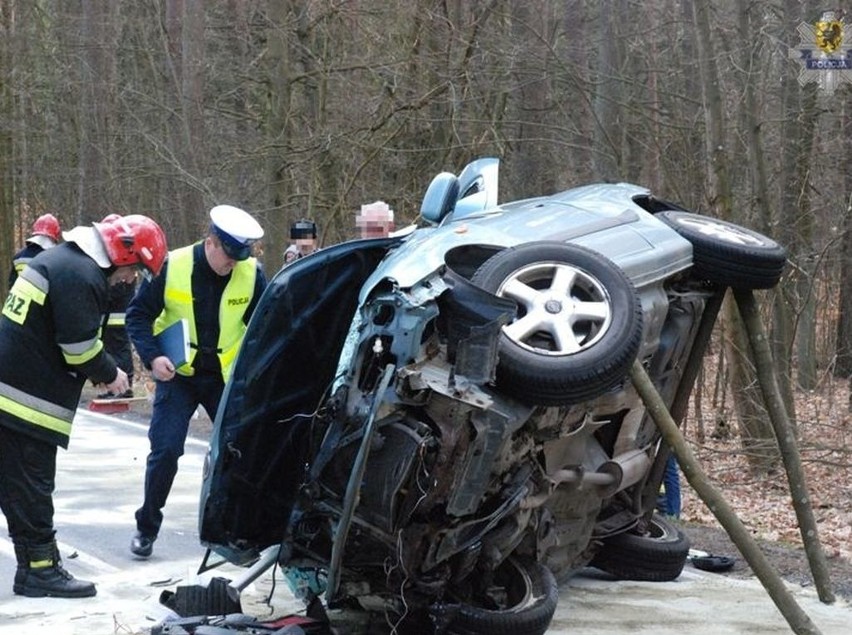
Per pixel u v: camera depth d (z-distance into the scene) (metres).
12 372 5.85
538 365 4.64
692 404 16.97
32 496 5.92
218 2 18.89
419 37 14.93
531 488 5.02
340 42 16.61
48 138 24.72
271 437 5.25
